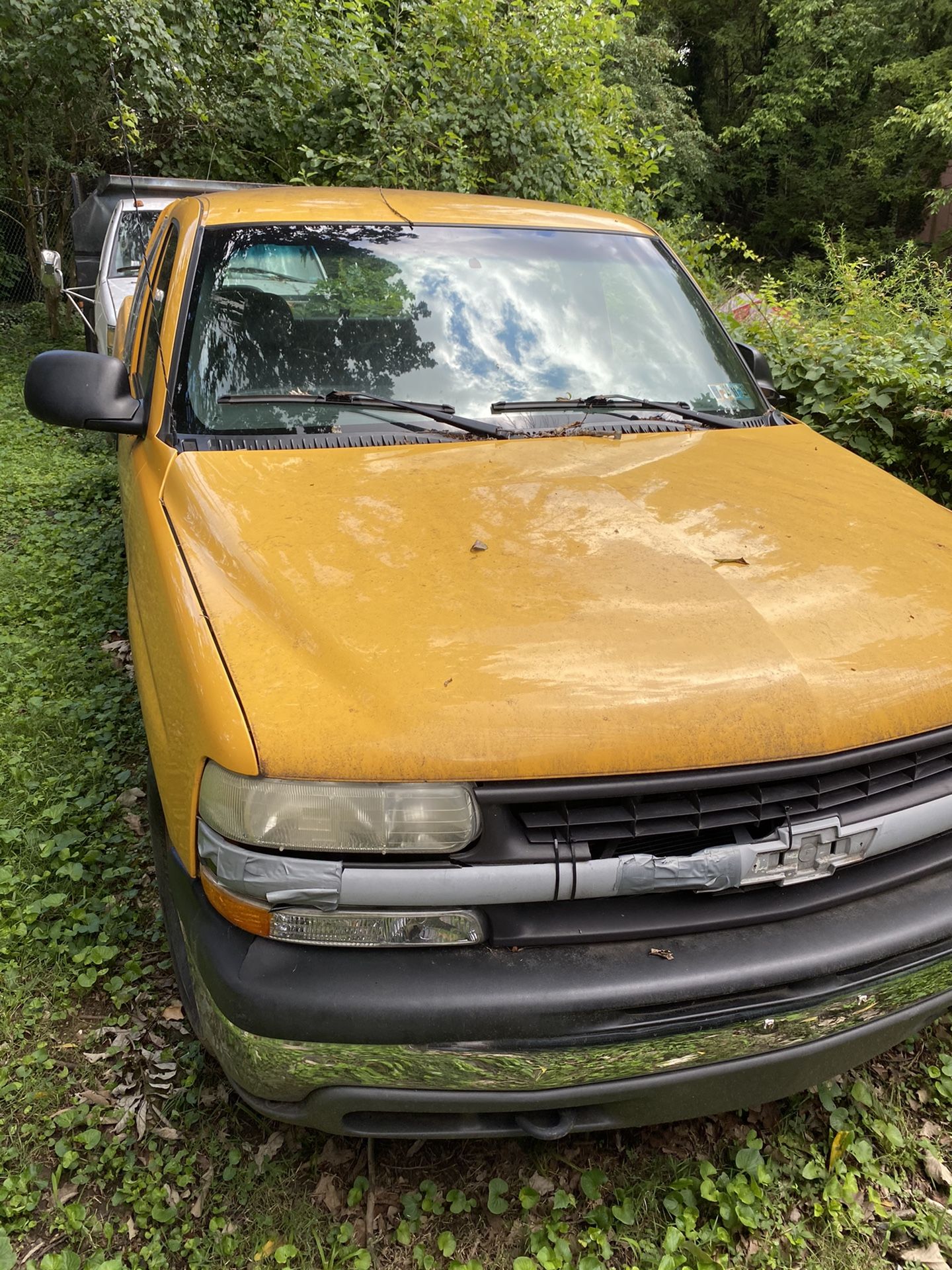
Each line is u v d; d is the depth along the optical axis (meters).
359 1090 1.78
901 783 2.00
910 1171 2.28
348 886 1.73
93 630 4.69
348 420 2.79
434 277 3.18
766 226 30.55
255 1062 1.77
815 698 1.89
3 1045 2.51
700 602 2.05
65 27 9.35
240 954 1.78
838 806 1.93
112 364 2.94
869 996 1.92
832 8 28.09
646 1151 2.30
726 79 32.59
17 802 3.42
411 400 2.89
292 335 2.95
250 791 1.74
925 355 5.65
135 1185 2.16
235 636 1.97
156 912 2.97
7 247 15.41
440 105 9.09
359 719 1.77
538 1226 2.13
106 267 8.02
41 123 10.79
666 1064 1.82
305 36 9.48
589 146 9.66
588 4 9.53
